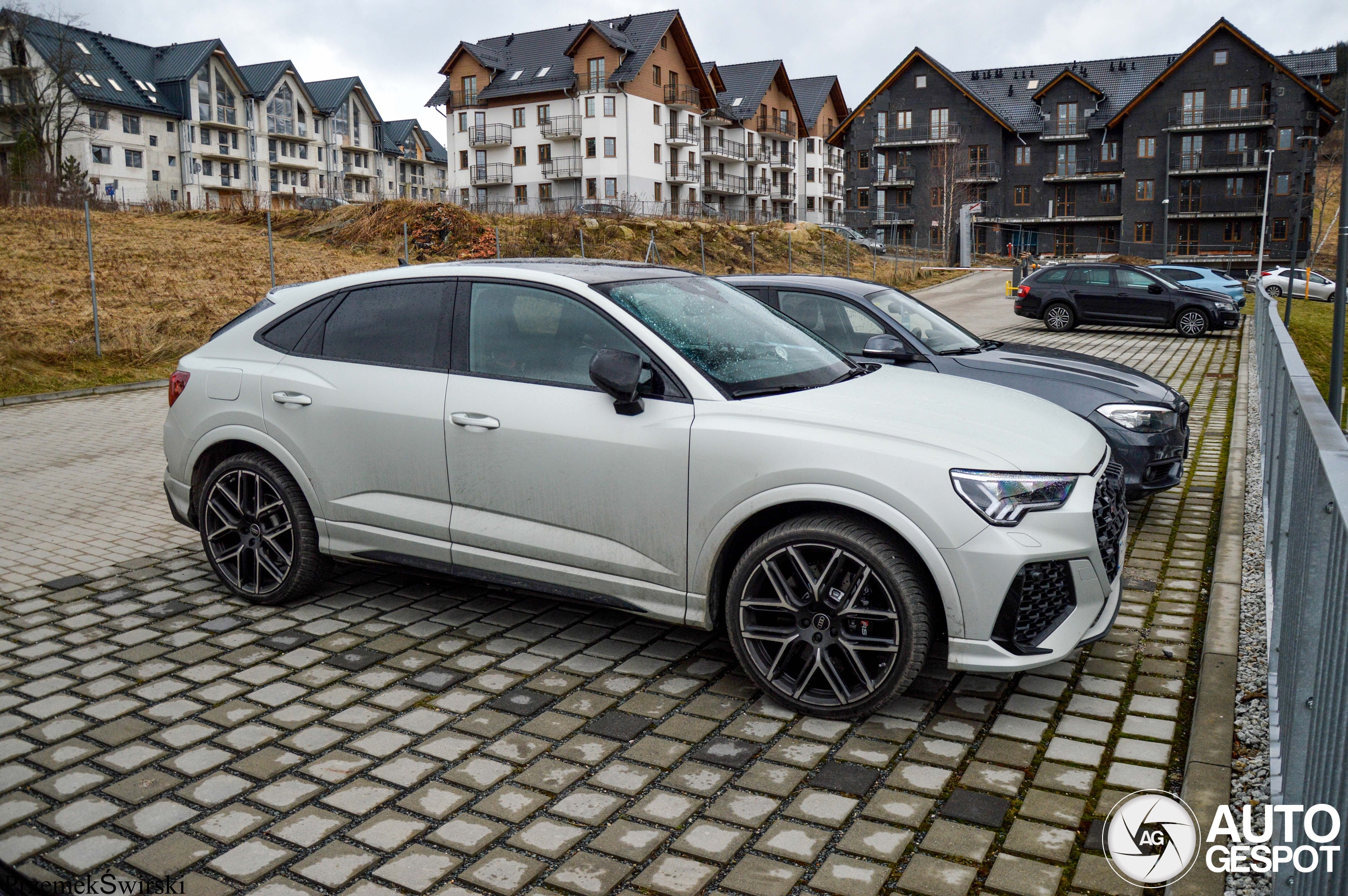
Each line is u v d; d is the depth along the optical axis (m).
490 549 4.23
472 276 4.45
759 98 77.50
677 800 3.10
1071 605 3.53
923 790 3.12
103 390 13.56
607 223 34.97
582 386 4.06
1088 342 19.48
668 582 3.87
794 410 3.72
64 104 63.91
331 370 4.65
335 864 2.79
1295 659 2.63
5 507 7.22
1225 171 59.25
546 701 3.82
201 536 5.14
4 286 18.27
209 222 31.81
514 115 66.31
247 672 4.15
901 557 3.48
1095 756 3.31
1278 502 4.18
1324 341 27.75
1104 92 64.31
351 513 4.59
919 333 6.63
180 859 2.83
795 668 3.81
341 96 86.94
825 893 2.62
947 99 65.94
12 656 4.37
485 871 2.75
